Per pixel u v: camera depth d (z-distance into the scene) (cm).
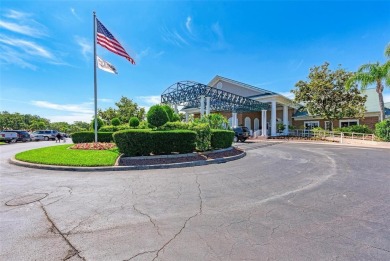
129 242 302
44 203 454
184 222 364
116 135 963
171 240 307
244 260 260
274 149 1493
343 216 384
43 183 614
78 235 321
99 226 350
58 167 801
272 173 732
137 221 369
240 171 768
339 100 2398
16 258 265
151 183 611
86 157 929
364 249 282
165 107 1580
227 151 1227
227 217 384
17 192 529
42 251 280
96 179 659
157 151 1001
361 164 887
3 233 327
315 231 331
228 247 288
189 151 1055
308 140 2292
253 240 306
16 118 6544
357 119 2659
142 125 1986
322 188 553
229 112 3341
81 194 513
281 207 429
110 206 437
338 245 292
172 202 459
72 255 271
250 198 482
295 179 648
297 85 2614
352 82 2069
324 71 2480
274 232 329
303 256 267
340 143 1944
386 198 475
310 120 3083
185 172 757
